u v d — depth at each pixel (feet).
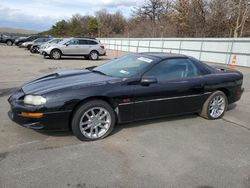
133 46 109.29
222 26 104.94
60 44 60.29
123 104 13.75
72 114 12.78
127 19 226.38
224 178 10.27
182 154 12.15
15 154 11.44
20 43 100.78
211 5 107.86
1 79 30.09
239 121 17.46
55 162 10.91
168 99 15.16
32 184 9.34
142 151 12.27
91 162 11.04
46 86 13.24
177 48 80.79
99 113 13.34
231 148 13.06
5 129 14.11
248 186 9.78
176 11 120.78
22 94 12.97
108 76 14.75
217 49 66.18
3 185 9.21
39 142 12.75
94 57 63.46
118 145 12.82
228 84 17.67
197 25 110.83
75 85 13.00
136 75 14.29
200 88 16.33
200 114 17.56
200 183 9.87
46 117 12.16
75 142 12.94
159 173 10.42
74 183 9.52
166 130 15.10
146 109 14.57
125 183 9.66
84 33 266.77
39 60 55.77
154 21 172.65
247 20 96.12
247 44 57.98
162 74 15.08
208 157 11.98
